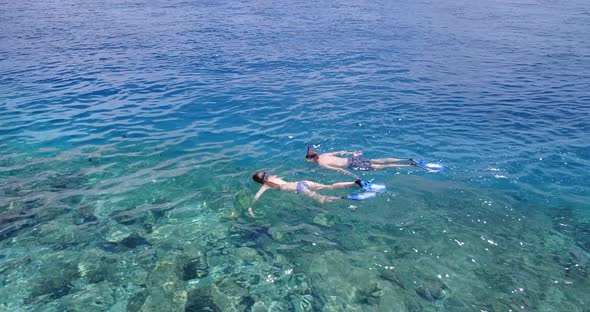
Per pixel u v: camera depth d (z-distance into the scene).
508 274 6.48
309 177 9.80
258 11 40.97
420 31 30.59
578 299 5.93
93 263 6.96
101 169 10.36
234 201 8.91
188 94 16.25
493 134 12.05
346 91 16.47
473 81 18.02
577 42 26.50
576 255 6.89
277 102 15.20
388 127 12.67
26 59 21.50
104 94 16.25
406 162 10.09
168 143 11.89
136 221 8.20
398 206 8.41
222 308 6.01
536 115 13.65
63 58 21.81
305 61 21.45
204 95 16.11
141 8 42.00
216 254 7.20
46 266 6.86
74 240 7.57
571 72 19.45
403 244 7.27
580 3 50.03
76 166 10.52
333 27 31.98
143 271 6.78
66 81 17.91
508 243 7.22
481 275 6.48
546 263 6.71
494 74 19.16
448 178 9.51
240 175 10.04
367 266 6.77
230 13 39.31
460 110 14.20
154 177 9.97
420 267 6.70
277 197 8.98
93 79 18.22
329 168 10.12
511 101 15.19
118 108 14.76
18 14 37.34
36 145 11.73
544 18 37.28
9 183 9.62
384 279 6.47
